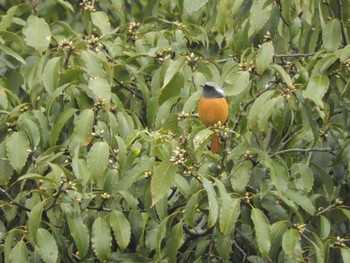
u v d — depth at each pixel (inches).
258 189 386.0
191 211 358.0
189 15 469.1
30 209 382.3
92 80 394.0
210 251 396.2
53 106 417.7
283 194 370.9
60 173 362.6
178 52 455.8
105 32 474.3
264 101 380.2
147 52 470.0
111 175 378.6
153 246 386.0
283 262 374.6
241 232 406.6
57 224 392.2
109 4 585.9
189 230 403.5
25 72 449.7
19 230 365.1
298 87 402.6
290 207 384.2
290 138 418.6
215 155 377.4
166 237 376.2
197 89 426.0
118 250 417.7
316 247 358.6
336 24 415.5
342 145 412.8
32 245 382.6
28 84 434.3
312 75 398.6
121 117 399.2
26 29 426.9
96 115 401.7
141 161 374.3
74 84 408.8
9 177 395.9
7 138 382.9
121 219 366.6
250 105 416.8
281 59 457.4
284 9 423.8
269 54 395.2
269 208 383.9
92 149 363.9
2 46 430.9
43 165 387.2
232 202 351.9
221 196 348.2
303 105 397.4
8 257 359.9
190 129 423.5
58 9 581.3
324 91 387.5
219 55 575.8
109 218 375.2
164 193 339.6
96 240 363.6
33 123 392.2
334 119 437.4
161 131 387.9
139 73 451.5
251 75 419.5
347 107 429.4
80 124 382.6
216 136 382.6
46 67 404.8
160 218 370.6
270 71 409.4
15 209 399.2
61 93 411.8
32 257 379.2
